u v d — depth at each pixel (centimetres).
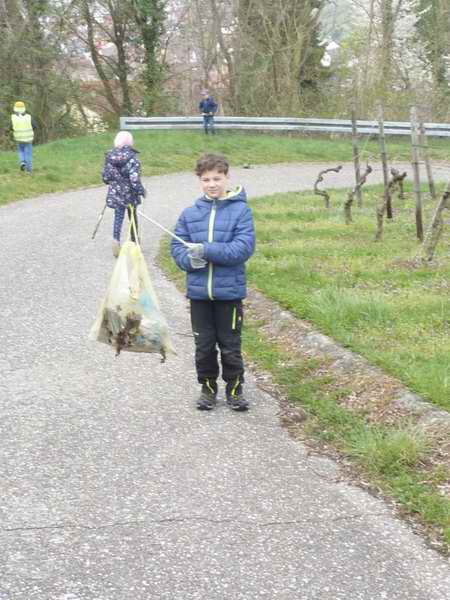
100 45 3312
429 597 344
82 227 1278
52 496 415
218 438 497
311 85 3522
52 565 353
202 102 2662
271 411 544
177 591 338
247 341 679
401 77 3353
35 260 1005
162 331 516
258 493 429
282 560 365
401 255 1001
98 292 852
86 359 638
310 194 1708
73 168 1980
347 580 353
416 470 452
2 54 2795
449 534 387
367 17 3388
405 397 527
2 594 330
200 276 515
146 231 1260
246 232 509
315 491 434
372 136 2839
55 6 2905
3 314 755
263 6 3272
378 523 403
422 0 3297
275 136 2825
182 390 580
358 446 477
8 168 1866
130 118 2650
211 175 509
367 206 1505
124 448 477
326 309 716
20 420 512
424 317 719
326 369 603
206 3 3316
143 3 3045
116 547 369
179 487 431
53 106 3080
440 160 2484
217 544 376
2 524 385
